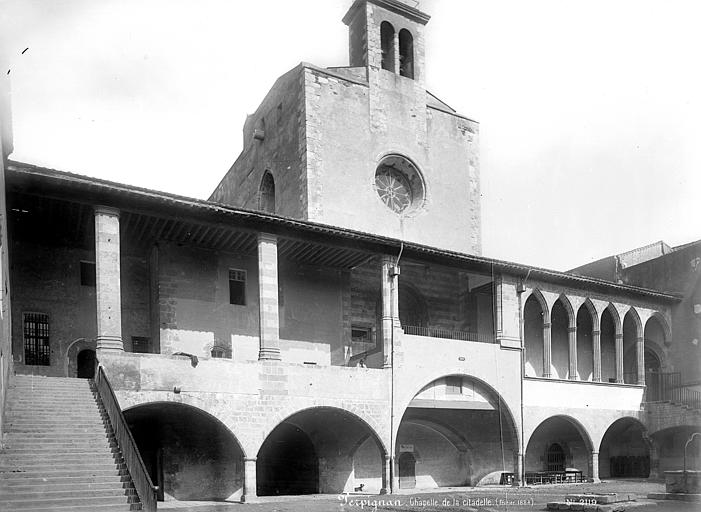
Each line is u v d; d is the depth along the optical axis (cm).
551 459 3856
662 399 4022
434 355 3036
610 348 4203
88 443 1866
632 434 4112
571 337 3619
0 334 1673
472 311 3622
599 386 3631
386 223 3650
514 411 3256
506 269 3322
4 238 1992
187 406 2361
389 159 3772
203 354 2878
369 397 2792
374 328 3372
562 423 3825
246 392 2491
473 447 3475
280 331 3072
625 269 4631
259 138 4069
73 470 1739
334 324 3222
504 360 3269
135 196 2352
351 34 4019
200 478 2788
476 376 3148
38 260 2759
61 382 2233
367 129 3703
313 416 3027
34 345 2692
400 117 3831
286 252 3011
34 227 2650
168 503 2555
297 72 3644
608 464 4078
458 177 3978
